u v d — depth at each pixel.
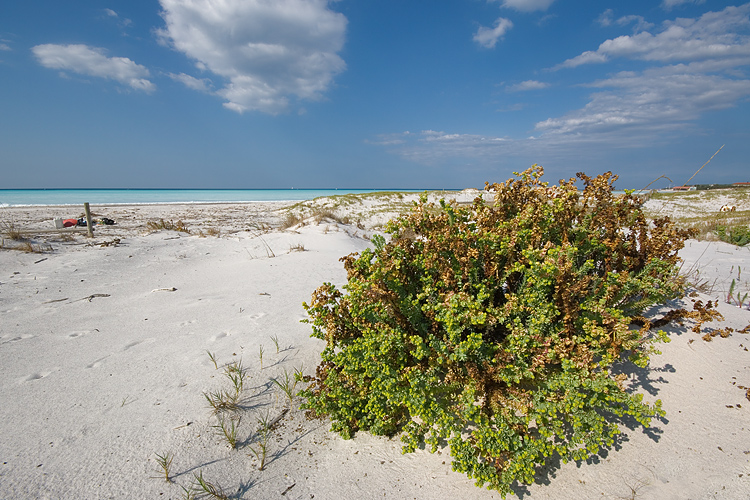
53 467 2.36
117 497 2.17
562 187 3.27
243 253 9.05
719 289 5.54
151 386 3.22
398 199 28.72
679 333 3.13
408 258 2.96
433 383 2.46
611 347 2.39
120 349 3.94
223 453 2.50
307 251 8.93
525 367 2.34
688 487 2.11
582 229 3.19
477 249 2.74
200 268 7.73
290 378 3.27
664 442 2.35
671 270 3.10
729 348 2.98
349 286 2.66
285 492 2.23
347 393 2.57
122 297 5.78
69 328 4.53
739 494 2.04
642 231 3.31
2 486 2.20
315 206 25.94
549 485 2.20
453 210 3.08
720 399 2.57
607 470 2.25
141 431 2.68
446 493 2.20
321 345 3.80
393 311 2.61
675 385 2.68
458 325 2.38
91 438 2.61
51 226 13.44
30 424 2.75
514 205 3.35
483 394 2.42
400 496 2.19
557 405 2.18
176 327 4.50
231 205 37.84
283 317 4.65
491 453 2.09
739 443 2.29
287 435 2.67
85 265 7.68
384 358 2.48
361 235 12.40
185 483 2.26
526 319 2.56
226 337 4.14
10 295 5.81
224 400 2.98
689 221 15.52
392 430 2.62
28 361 3.68
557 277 2.40
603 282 2.86
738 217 16.53
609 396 2.20
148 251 9.11
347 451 2.53
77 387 3.22
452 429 2.23
